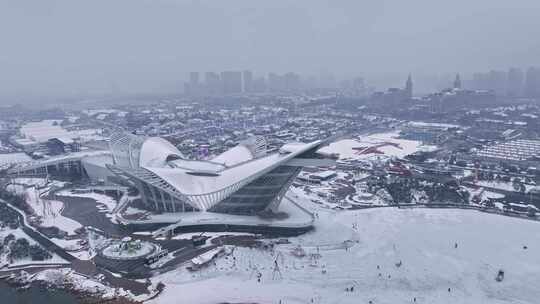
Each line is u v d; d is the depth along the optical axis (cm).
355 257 14625
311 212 18775
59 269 13912
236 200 17175
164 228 16238
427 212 19262
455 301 12081
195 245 15238
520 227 17425
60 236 16500
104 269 13775
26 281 13325
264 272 13512
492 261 14412
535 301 12112
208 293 12356
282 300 12025
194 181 17938
